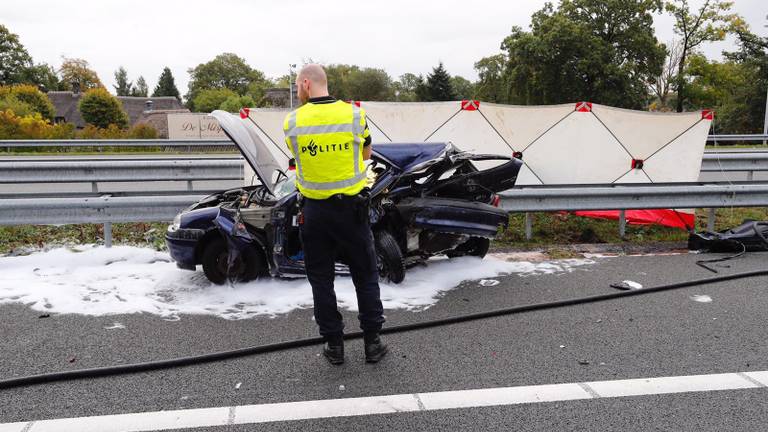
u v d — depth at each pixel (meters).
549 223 8.36
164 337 4.30
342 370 3.76
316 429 3.04
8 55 72.88
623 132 8.71
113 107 51.19
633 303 5.10
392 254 5.43
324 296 3.79
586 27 43.34
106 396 3.41
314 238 3.75
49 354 3.99
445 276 5.84
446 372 3.72
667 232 8.16
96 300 5.11
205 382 3.59
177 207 6.74
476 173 5.89
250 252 5.50
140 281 5.66
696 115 8.58
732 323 4.59
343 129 3.63
